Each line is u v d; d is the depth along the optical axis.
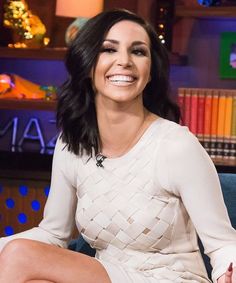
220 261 1.80
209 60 3.55
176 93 3.60
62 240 2.13
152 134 1.93
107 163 1.95
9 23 3.52
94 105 1.99
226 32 3.51
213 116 3.24
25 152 3.31
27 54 3.43
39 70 3.78
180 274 1.89
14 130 3.79
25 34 3.49
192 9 3.24
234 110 3.21
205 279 1.96
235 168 3.02
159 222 1.88
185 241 1.94
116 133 1.95
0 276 1.76
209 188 1.85
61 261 1.79
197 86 3.58
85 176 1.98
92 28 1.90
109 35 1.89
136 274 1.87
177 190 1.88
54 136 3.78
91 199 1.95
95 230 1.95
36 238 2.09
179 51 3.57
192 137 1.90
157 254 1.92
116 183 1.92
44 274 1.77
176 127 1.93
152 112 2.06
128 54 1.88
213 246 1.84
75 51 1.93
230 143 3.23
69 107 2.00
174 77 3.60
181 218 1.91
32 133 3.81
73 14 3.35
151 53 1.98
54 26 3.71
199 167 1.85
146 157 1.90
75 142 2.00
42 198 3.23
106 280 1.80
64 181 2.09
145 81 1.93
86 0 3.34
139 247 1.92
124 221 1.89
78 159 2.01
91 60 1.90
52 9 3.71
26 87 3.63
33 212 3.25
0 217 3.29
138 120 1.95
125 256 1.93
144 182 1.89
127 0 3.63
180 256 1.92
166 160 1.87
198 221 1.85
